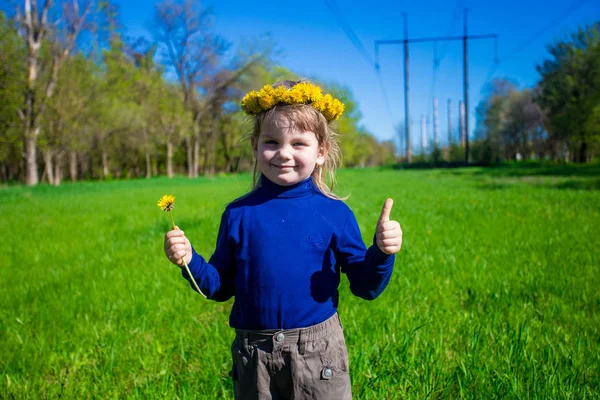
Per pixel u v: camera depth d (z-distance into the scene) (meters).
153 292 4.90
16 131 32.41
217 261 2.12
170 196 1.96
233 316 2.12
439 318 3.84
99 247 7.75
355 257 2.07
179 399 2.87
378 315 3.90
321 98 2.08
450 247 6.39
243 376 2.06
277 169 2.04
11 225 10.84
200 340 3.73
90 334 3.93
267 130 2.06
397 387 2.89
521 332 3.30
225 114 57.50
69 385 3.12
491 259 5.63
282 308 1.97
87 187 30.05
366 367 3.07
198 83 52.38
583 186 16.03
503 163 59.62
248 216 2.09
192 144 64.12
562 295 4.31
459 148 75.31
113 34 39.25
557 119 48.34
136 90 49.28
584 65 46.47
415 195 15.07
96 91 38.78
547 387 2.66
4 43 29.67
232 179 41.09
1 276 6.02
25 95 33.25
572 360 2.99
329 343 2.02
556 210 9.56
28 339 3.89
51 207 15.41
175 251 1.92
